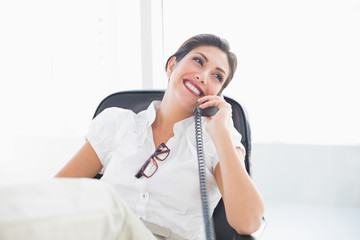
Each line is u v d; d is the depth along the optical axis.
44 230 0.49
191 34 2.42
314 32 2.73
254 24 2.71
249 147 1.20
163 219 1.08
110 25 2.48
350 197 2.81
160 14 2.23
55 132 2.94
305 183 2.88
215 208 1.18
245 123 1.22
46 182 0.55
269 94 2.85
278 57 2.78
